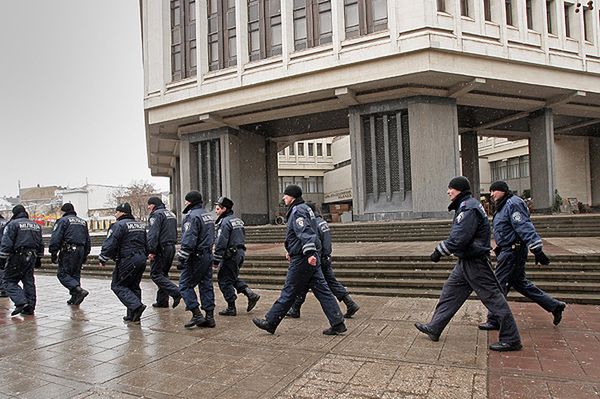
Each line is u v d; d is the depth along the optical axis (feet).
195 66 90.43
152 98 91.56
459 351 16.47
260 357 16.69
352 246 49.26
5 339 20.53
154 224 25.29
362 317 22.48
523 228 18.44
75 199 211.61
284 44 78.74
